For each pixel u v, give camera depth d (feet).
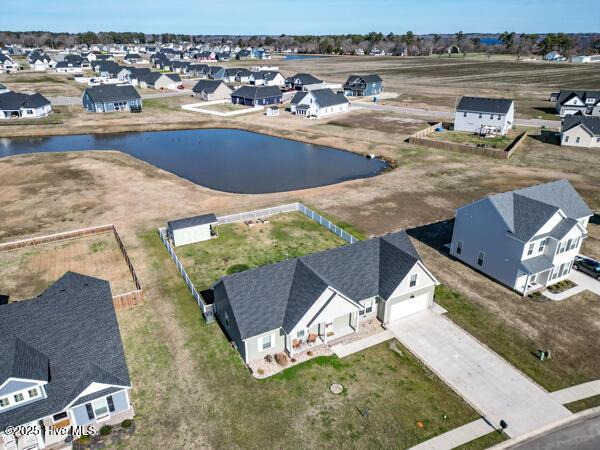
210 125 336.29
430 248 142.41
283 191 198.80
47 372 74.18
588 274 125.90
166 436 75.77
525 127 307.58
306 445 73.92
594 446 73.82
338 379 88.33
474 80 548.31
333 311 94.84
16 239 147.64
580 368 91.25
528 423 78.28
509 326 104.42
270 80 519.60
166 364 92.22
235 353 95.45
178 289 119.24
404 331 103.14
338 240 148.25
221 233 153.58
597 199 179.11
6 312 79.30
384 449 73.20
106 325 83.76
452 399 83.61
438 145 258.98
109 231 154.10
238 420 78.84
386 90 487.61
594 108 318.24
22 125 319.88
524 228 114.42
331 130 311.27
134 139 298.56
